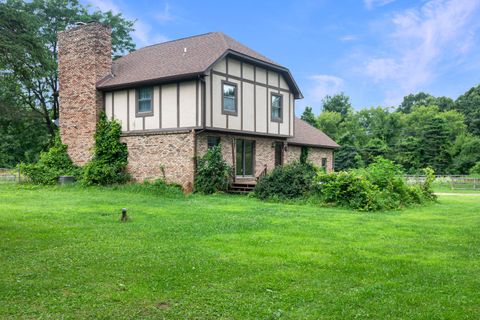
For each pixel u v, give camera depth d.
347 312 4.42
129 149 19.02
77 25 20.09
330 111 64.56
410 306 4.61
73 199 14.80
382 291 5.08
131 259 6.42
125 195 16.25
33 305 4.53
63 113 20.77
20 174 22.17
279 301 4.73
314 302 4.71
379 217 11.49
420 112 54.38
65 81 20.62
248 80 19.16
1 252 6.80
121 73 19.91
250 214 11.60
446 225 10.12
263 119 20.08
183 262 6.27
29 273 5.66
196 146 17.17
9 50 11.35
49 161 20.42
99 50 19.61
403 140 44.19
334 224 10.06
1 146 37.34
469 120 51.06
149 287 5.14
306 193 15.02
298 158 25.05
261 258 6.59
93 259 6.40
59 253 6.77
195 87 16.84
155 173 18.16
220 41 18.84
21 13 11.80
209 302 4.68
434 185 29.02
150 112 18.23
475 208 14.16
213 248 7.24
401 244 7.79
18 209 12.00
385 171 15.05
